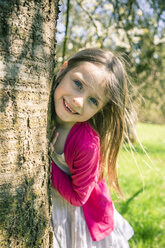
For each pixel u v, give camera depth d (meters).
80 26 4.58
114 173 1.77
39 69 1.01
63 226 1.50
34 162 1.05
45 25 1.02
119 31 4.71
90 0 4.52
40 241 1.13
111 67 1.42
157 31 5.28
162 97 6.65
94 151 1.43
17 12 0.88
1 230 0.94
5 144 0.91
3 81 0.87
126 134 1.69
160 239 2.65
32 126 1.01
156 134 11.30
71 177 1.46
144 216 3.01
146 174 4.78
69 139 1.43
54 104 1.38
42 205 1.13
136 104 1.90
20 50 0.91
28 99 0.97
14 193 0.96
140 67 5.75
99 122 1.68
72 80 1.33
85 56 1.39
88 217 1.59
